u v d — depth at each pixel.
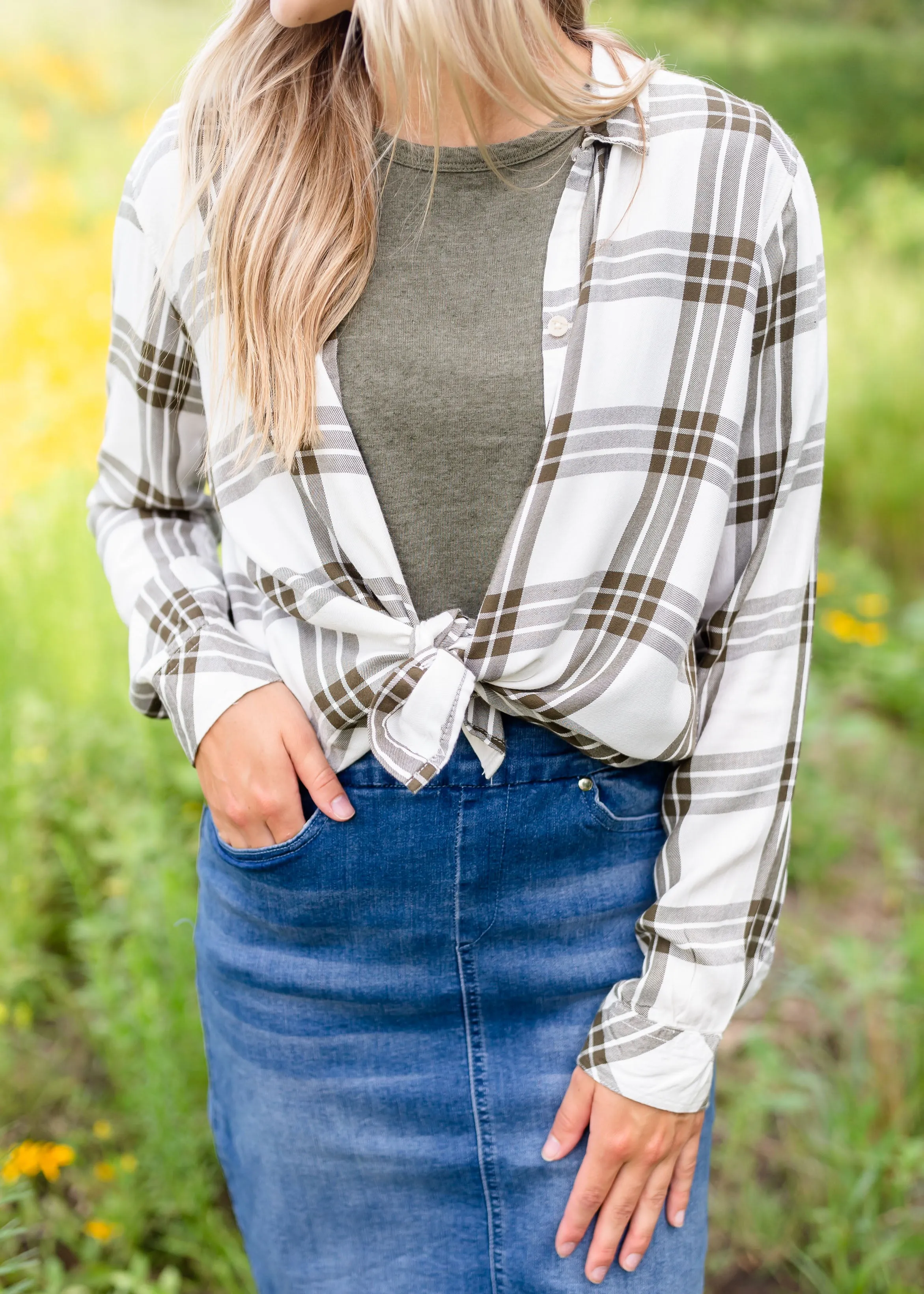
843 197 6.85
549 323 0.97
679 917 1.06
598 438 0.96
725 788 1.06
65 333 4.12
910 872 2.68
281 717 1.07
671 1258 1.12
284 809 1.07
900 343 5.10
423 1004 1.11
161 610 1.17
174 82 1.16
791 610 1.05
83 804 2.48
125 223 1.11
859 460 4.70
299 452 1.01
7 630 2.68
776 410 1.02
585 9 1.04
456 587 1.04
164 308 1.11
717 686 1.08
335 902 1.08
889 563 4.42
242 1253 1.76
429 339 0.98
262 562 1.06
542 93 0.92
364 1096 1.13
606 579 1.00
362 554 1.01
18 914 2.20
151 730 2.51
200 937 1.22
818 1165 1.93
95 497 1.30
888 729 3.36
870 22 8.22
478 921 1.08
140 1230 1.77
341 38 1.02
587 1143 1.11
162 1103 1.76
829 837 2.71
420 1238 1.17
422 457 1.00
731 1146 1.92
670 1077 1.04
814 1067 2.14
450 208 1.00
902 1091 2.02
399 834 1.05
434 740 1.00
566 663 1.01
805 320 1.00
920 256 6.14
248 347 1.01
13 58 6.17
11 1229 1.58
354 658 1.04
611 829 1.09
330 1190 1.17
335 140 0.99
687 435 0.98
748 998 1.10
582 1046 1.12
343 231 0.98
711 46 8.03
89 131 5.98
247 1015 1.15
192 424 1.21
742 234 0.96
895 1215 1.81
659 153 0.96
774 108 7.63
